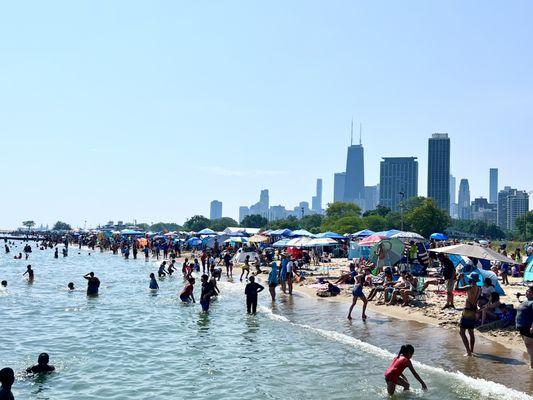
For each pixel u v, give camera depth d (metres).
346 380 12.99
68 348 16.69
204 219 182.75
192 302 26.89
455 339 16.53
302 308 23.91
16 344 17.22
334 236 45.47
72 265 57.59
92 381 13.17
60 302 27.14
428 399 11.32
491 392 11.51
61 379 13.32
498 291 21.14
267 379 13.24
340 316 21.41
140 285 35.97
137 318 22.22
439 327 18.52
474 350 15.04
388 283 24.48
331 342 16.86
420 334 17.44
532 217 151.62
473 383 12.09
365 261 36.28
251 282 22.69
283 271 29.30
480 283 21.05
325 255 50.69
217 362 14.91
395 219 133.00
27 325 20.66
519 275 34.25
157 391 12.39
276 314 22.50
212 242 63.41
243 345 16.95
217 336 18.41
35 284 36.25
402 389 12.00
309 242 36.47
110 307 25.36
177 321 21.41
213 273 35.44
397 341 16.58
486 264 28.69
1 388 10.20
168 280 39.75
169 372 13.97
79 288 33.91
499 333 16.89
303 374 13.61
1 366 14.54
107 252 91.25
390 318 20.61
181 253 76.88
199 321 21.34
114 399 11.83
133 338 18.19
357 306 23.94
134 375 13.70
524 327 12.70
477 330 17.47
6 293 30.91
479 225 191.75
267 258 48.03
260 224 185.25
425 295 25.00
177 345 17.09
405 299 22.95
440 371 13.04
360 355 15.22
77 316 22.81
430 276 32.31
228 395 12.08
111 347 16.83
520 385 11.84
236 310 24.06
